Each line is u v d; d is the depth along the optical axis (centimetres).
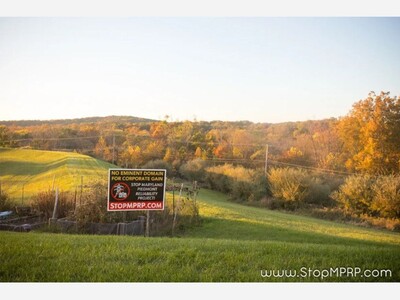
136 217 1559
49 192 1766
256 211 2650
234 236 1606
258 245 947
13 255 783
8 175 3350
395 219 2611
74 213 1467
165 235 1552
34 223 1528
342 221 2717
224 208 2397
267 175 3738
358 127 3259
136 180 1306
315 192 3353
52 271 721
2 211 1838
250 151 5097
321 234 1686
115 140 5041
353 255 870
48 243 882
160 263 777
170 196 2281
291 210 3312
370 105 3102
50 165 3781
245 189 3731
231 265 785
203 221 1892
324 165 3862
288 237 1595
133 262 774
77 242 908
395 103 3042
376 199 2722
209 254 837
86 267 740
